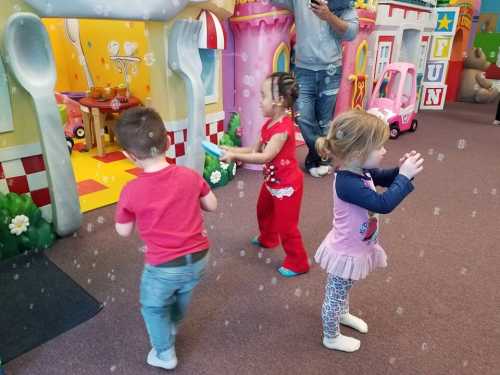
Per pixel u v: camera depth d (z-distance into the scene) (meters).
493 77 6.19
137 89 2.80
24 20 1.48
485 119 4.57
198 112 2.17
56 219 1.75
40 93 1.57
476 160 3.06
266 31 2.44
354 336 1.28
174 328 1.19
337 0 2.39
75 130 3.14
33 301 1.42
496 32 6.12
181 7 1.98
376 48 3.76
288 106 1.42
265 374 1.13
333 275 1.14
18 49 1.50
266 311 1.39
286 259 1.58
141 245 1.79
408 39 4.38
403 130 3.81
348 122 0.99
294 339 1.26
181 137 2.27
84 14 1.65
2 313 1.35
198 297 1.45
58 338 1.25
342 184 1.03
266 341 1.25
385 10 3.65
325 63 2.48
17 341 1.24
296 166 1.48
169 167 0.99
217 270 1.62
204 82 2.36
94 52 3.03
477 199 2.34
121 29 2.73
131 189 0.97
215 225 1.99
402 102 3.92
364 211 1.04
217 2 2.21
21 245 1.69
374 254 1.15
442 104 5.14
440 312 1.39
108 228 1.93
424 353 1.21
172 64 2.07
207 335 1.27
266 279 1.56
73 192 1.77
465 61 5.80
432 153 3.24
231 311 1.38
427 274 1.60
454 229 1.98
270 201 1.66
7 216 1.62
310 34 2.40
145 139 0.94
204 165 2.38
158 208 0.96
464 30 5.48
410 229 1.97
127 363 1.16
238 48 2.55
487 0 6.11
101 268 1.62
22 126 1.60
